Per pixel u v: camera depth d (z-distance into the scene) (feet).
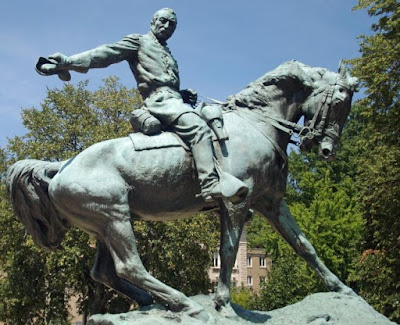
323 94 13.61
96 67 13.48
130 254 12.07
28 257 50.75
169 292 11.77
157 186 12.52
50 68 12.64
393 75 41.16
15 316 53.06
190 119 12.70
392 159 41.65
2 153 54.65
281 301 56.75
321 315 12.00
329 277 13.91
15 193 12.69
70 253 47.32
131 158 12.53
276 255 72.28
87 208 12.14
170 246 49.11
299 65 13.96
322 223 69.21
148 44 14.05
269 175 13.24
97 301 50.52
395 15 41.32
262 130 13.34
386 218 43.65
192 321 11.22
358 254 60.85
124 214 12.19
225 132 12.89
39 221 12.97
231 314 11.93
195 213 13.57
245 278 127.44
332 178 87.92
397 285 44.55
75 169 12.35
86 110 56.03
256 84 13.93
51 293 53.16
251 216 14.32
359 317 12.29
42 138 55.06
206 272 53.26
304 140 13.64
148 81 13.74
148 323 10.98
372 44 44.21
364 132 46.06
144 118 13.01
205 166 12.22
